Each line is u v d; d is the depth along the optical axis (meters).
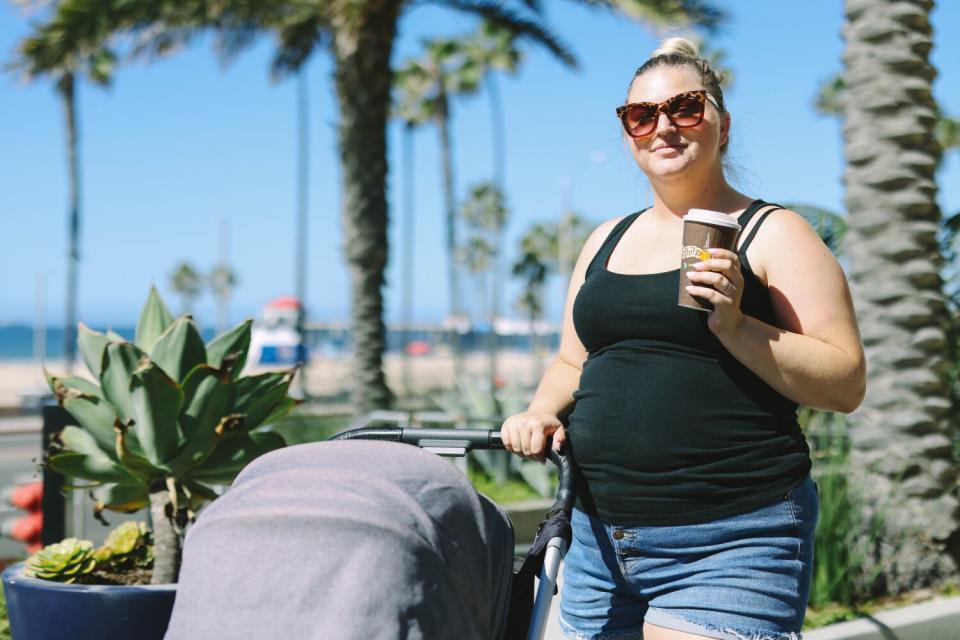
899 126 5.01
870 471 4.96
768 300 2.22
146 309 3.57
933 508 4.81
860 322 5.09
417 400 13.66
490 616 2.13
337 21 12.08
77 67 11.48
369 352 12.25
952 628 4.34
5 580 2.98
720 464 2.16
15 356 157.00
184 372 3.27
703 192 2.36
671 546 2.20
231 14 12.55
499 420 7.12
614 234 2.49
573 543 2.47
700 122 2.28
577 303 2.42
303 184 32.28
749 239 2.24
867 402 5.03
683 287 2.10
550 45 13.24
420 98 46.16
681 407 2.18
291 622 1.83
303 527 1.90
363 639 1.81
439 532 1.99
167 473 3.27
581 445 2.35
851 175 5.16
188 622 1.89
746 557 2.13
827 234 5.62
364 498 1.94
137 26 11.21
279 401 3.43
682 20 10.29
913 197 4.99
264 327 47.25
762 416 2.16
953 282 5.38
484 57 43.69
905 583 4.74
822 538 4.62
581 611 2.45
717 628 2.11
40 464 3.54
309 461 2.12
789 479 2.17
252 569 1.88
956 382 5.23
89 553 3.06
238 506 1.97
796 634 2.14
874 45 5.09
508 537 2.21
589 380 2.35
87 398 3.31
